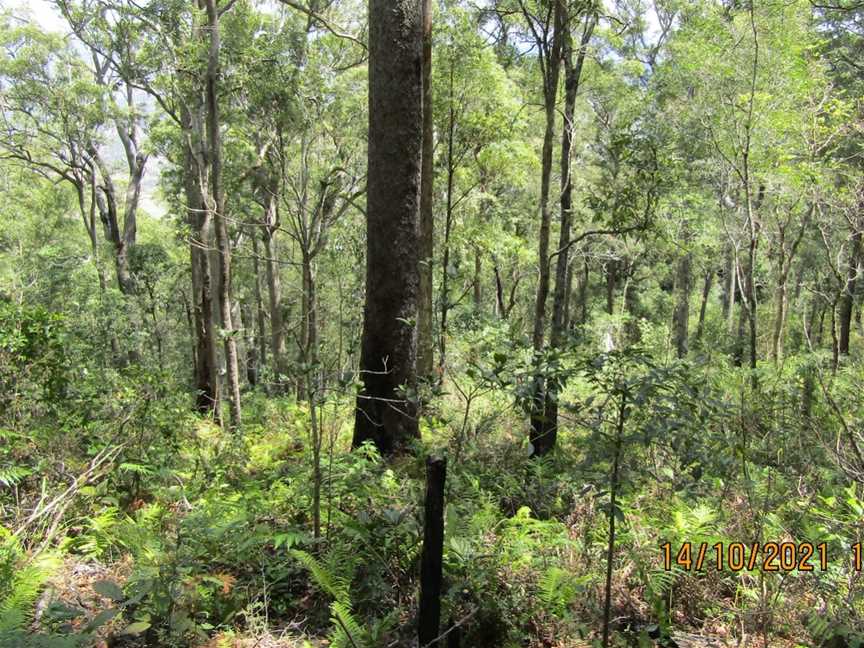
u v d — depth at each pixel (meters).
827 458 5.33
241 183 15.87
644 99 13.52
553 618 3.56
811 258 15.54
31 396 5.45
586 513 4.61
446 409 7.41
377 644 3.21
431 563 2.99
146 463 5.23
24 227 29.92
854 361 10.66
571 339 4.02
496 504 5.06
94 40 14.76
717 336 22.42
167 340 21.95
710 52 11.62
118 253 23.64
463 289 16.34
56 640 2.51
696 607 3.84
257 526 4.11
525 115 14.11
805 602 3.69
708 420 3.94
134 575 3.43
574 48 7.84
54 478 4.82
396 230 6.68
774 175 11.08
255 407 12.05
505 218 18.62
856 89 12.34
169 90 12.70
